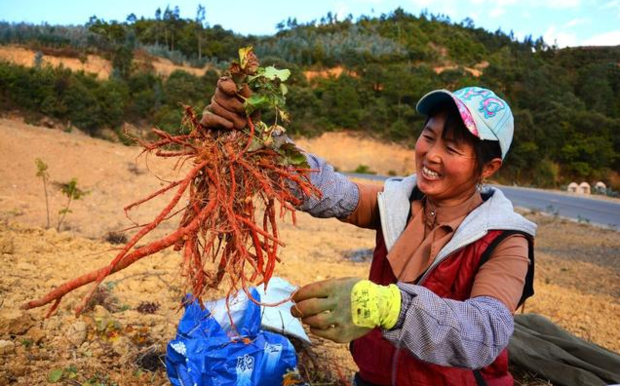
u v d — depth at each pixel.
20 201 10.62
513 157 47.44
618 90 70.50
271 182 1.96
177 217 10.73
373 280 2.24
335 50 72.06
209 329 2.59
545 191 30.41
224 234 1.85
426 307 1.55
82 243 6.55
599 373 3.38
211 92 47.41
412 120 54.31
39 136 15.56
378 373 2.09
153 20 83.38
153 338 3.48
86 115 41.00
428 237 2.02
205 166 1.88
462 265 1.91
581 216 17.95
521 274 1.82
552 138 49.16
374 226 2.35
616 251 11.18
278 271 6.14
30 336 3.25
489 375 2.03
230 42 75.25
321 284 1.55
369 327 1.54
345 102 54.28
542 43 110.50
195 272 1.79
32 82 40.53
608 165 50.44
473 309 1.62
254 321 2.70
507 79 59.00
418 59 80.31
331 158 50.91
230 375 2.50
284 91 1.97
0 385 2.74
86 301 1.43
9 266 4.83
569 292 7.02
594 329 5.11
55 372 2.89
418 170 2.04
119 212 10.82
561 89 63.59
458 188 1.99
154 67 58.84
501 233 1.89
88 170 14.00
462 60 89.00
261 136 1.98
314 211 2.25
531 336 3.68
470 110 1.88
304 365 3.23
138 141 1.91
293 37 84.25
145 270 5.25
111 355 3.22
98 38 59.75
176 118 35.31
